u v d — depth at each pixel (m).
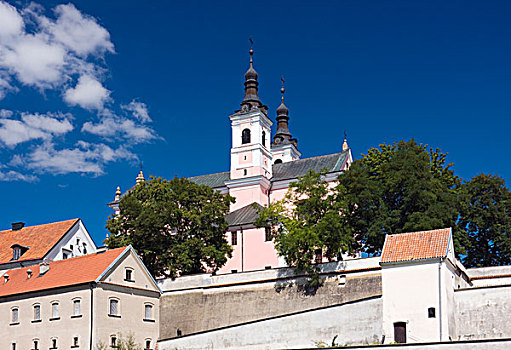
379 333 62.56
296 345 65.94
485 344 52.31
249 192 106.38
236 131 110.12
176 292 80.31
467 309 63.41
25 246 92.56
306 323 66.00
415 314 61.09
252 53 114.69
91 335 69.44
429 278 61.25
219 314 78.12
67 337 71.06
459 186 87.19
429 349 53.97
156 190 86.00
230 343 68.62
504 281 71.44
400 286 62.28
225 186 109.12
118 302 73.00
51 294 73.50
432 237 64.25
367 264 73.00
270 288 77.12
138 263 77.00
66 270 76.00
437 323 60.03
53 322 72.50
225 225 87.25
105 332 70.56
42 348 72.56
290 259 75.38
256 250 96.12
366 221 76.81
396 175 76.69
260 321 67.94
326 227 73.69
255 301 77.25
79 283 71.50
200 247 83.50
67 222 95.88
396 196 77.75
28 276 78.50
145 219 81.69
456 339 62.06
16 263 89.38
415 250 63.28
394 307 62.06
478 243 84.06
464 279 70.19
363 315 63.75
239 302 77.88
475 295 63.47
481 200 84.44
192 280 80.38
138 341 74.62
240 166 108.50
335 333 64.56
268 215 80.00
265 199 107.31
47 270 78.00
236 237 98.00
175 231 88.25
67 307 71.94
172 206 83.88
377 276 71.88
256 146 107.88
